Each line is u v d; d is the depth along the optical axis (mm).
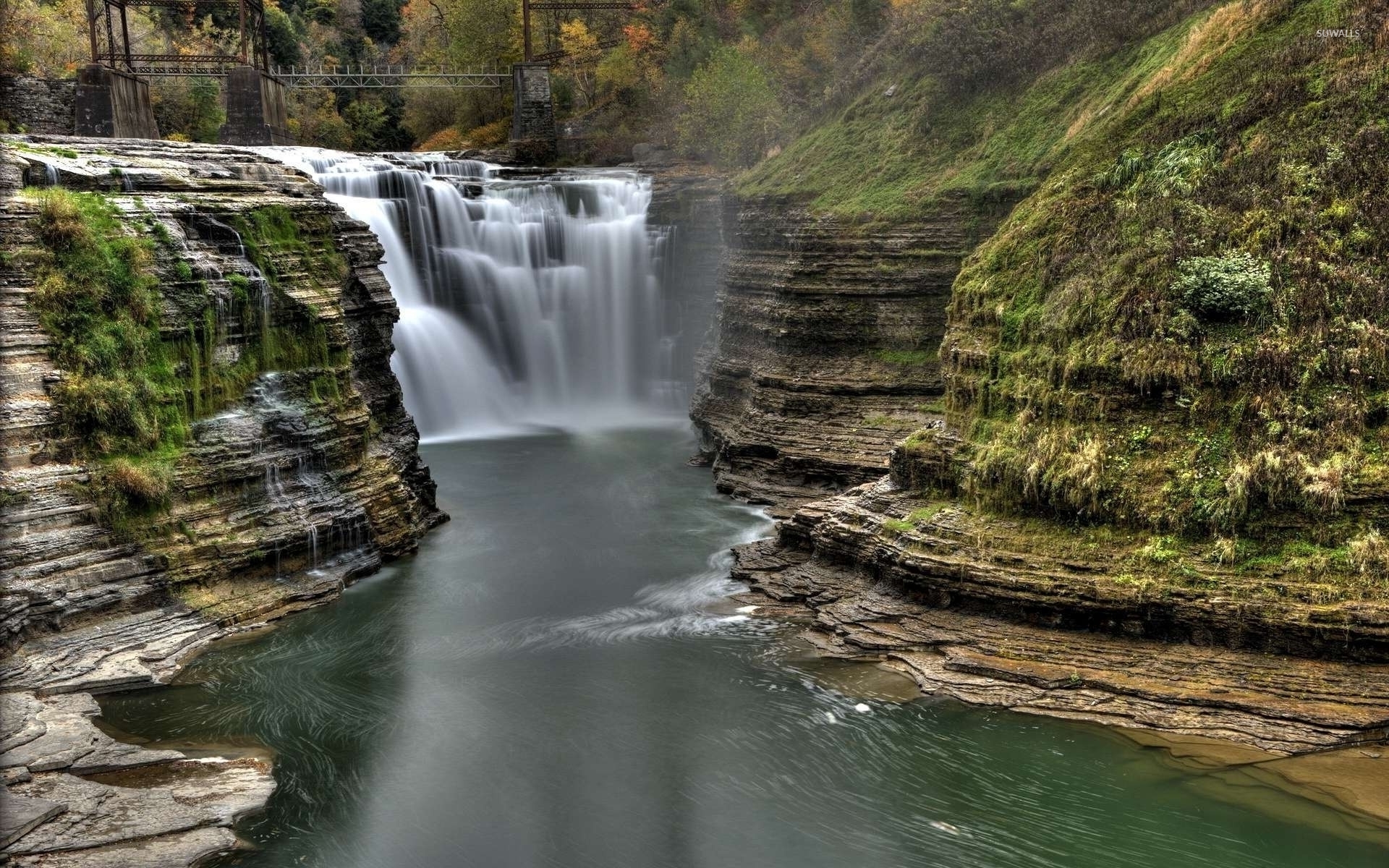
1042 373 24203
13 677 20141
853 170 40594
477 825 17031
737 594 26344
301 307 28109
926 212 35562
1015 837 16453
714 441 39250
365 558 28000
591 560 29234
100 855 15617
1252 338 21922
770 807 17469
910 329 34938
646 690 21516
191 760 18422
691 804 17578
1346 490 19688
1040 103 36469
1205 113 27234
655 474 38000
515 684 21844
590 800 17719
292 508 26328
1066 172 29406
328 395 28625
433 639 24000
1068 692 19781
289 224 29250
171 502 24016
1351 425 20375
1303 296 21906
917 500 25547
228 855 16031
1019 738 18844
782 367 36750
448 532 31734
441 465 39250
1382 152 23359
